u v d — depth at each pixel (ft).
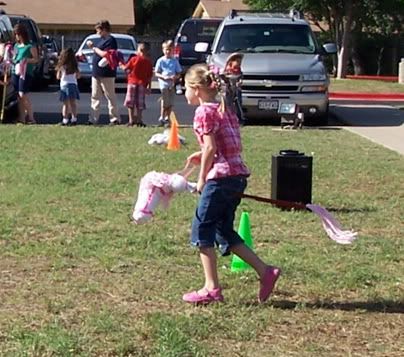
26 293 24.21
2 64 66.03
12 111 73.00
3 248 28.84
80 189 39.06
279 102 66.08
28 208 34.83
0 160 46.96
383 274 26.68
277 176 35.70
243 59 66.80
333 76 153.17
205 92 22.62
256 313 22.70
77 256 28.02
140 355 19.65
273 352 20.08
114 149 51.85
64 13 187.21
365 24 153.48
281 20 71.87
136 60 65.36
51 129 61.93
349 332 21.56
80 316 22.27
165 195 23.90
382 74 164.86
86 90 100.17
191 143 55.21
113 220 33.12
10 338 20.56
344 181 42.75
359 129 66.85
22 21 96.78
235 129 22.80
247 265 26.43
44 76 103.04
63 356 19.47
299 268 26.96
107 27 66.08
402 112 82.48
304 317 22.57
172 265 27.17
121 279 25.61
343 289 25.09
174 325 21.33
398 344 20.80
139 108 65.98
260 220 33.63
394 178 43.75
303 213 34.88
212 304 23.27
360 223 33.86
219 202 22.56
